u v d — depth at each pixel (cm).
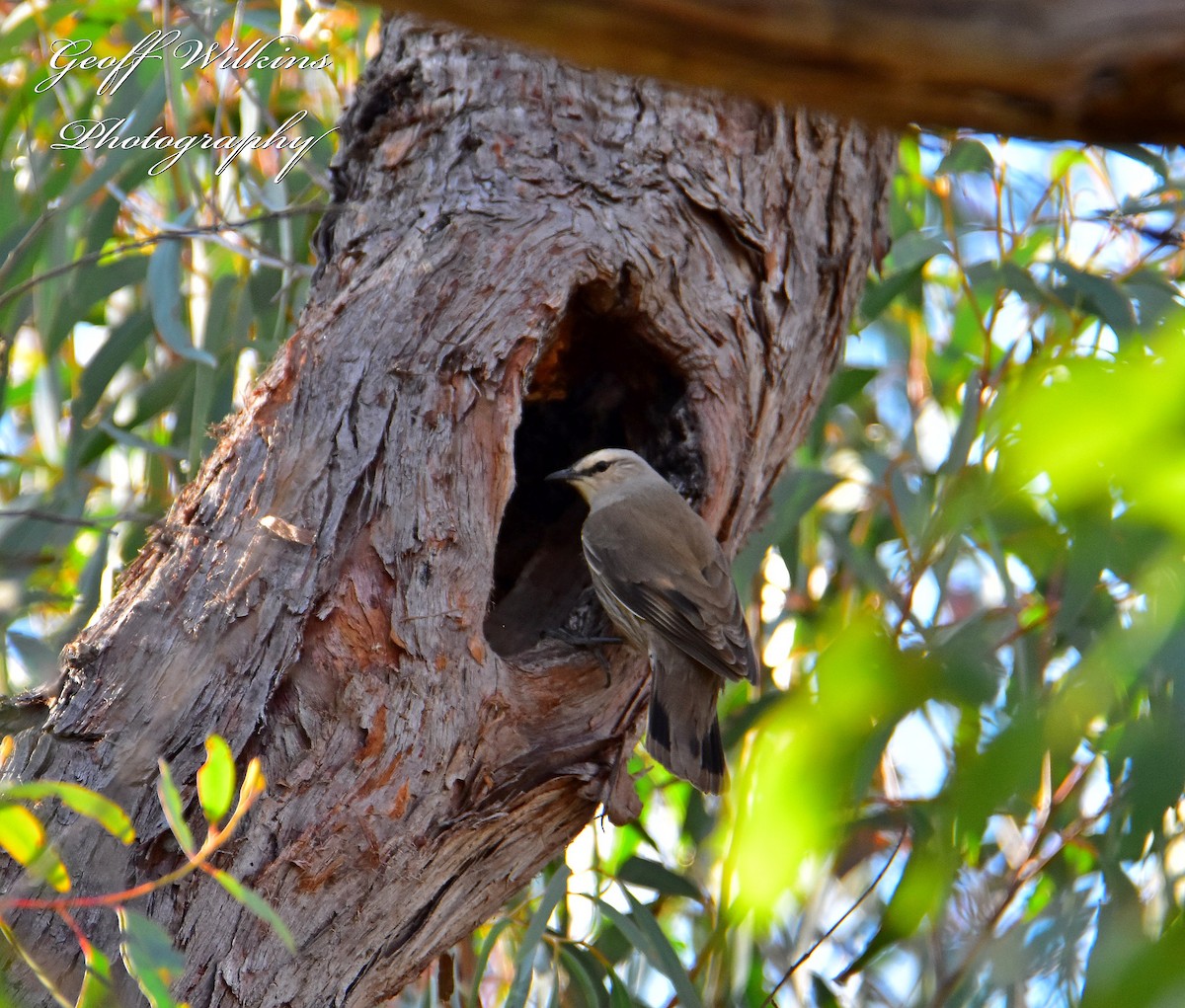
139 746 593
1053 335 962
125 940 501
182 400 1035
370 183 850
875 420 1277
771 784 418
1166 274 1034
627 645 823
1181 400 288
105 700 604
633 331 847
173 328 872
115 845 568
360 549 666
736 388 851
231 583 639
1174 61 256
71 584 1098
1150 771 461
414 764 637
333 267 813
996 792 359
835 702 416
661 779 1106
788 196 895
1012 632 714
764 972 1005
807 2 270
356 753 625
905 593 943
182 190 1107
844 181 928
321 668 636
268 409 709
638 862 984
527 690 716
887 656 417
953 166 953
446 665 661
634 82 864
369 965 626
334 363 720
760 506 955
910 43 270
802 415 936
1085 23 261
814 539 1192
